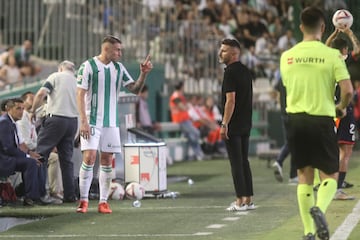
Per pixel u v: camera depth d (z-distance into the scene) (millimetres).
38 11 59188
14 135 35781
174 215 31578
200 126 63688
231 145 32094
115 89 32375
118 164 40344
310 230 23625
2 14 59656
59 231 28000
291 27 76938
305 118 23312
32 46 58969
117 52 32094
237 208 32469
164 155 38375
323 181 23562
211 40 67750
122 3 60719
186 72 65750
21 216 32750
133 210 33406
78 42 58219
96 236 26797
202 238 25828
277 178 44031
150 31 63281
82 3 58438
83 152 32500
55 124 36250
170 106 62969
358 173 47344
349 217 29594
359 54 33250
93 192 38000
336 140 23562
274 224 28562
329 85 23422
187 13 70125
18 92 54531
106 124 32250
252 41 74125
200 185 43719
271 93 70750
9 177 36625
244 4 76000
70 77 36906
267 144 68312
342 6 60344
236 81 31547
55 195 37469
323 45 23641
